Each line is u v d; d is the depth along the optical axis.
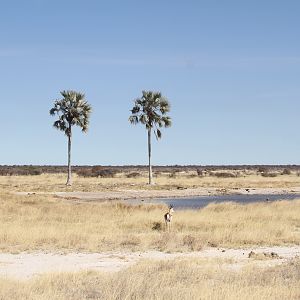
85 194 68.00
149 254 22.11
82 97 78.69
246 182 94.12
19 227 27.47
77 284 14.91
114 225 30.94
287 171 146.38
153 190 75.81
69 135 79.00
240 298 12.53
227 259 20.33
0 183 85.56
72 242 24.31
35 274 17.39
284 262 19.55
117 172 151.88
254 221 32.78
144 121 79.88
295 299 13.08
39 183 85.81
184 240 24.80
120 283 14.07
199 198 68.44
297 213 37.78
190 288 13.59
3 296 12.84
